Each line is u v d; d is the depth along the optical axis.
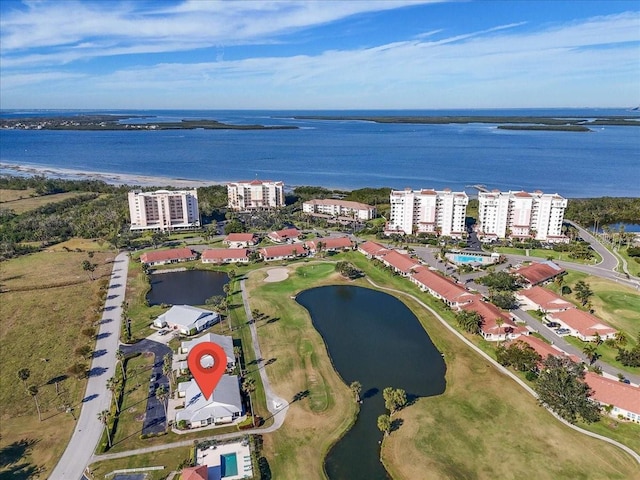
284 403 103.50
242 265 197.38
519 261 195.88
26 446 90.94
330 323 143.50
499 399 103.69
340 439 92.81
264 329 138.50
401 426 95.81
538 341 121.81
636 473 82.19
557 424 95.38
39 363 121.31
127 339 131.50
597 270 184.62
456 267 189.12
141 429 95.62
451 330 137.25
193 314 140.75
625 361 115.88
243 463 85.94
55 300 161.50
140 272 189.25
